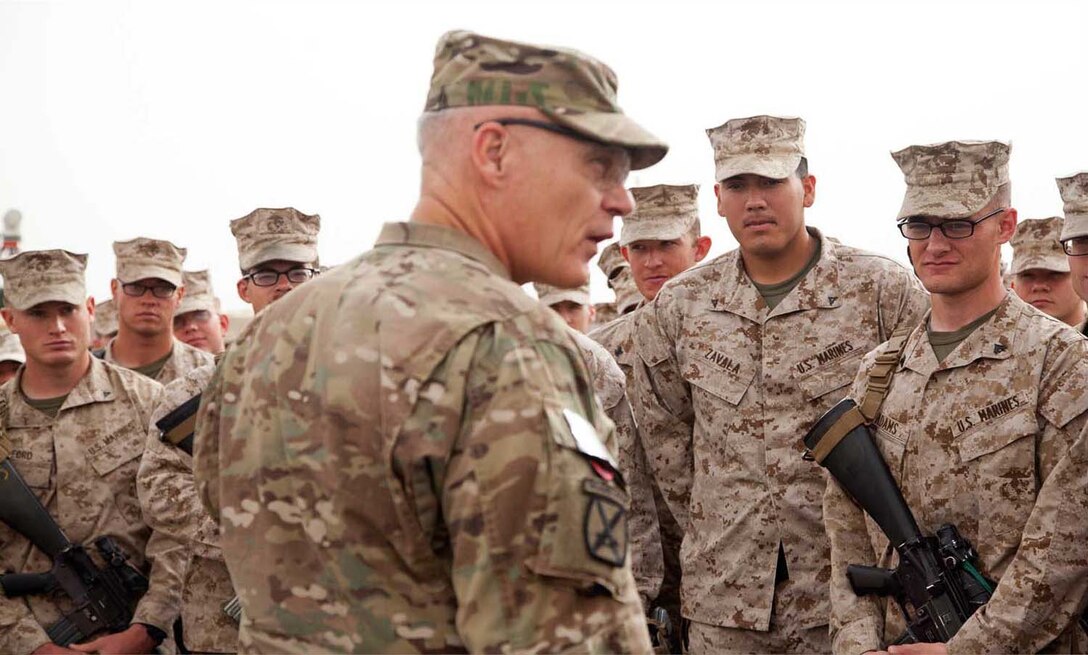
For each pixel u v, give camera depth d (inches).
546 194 78.4
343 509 71.2
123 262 259.9
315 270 214.5
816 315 187.3
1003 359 149.1
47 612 206.5
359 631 72.0
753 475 187.2
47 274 215.0
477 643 67.4
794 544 184.1
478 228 78.6
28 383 219.3
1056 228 252.1
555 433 68.7
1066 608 139.8
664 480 201.3
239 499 77.2
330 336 74.0
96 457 214.7
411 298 72.6
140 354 262.5
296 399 74.3
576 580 68.4
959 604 144.8
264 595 75.4
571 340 74.2
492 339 70.5
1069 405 143.5
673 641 214.5
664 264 248.5
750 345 190.5
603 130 77.8
